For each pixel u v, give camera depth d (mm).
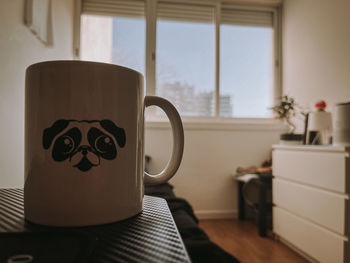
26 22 1188
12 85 1067
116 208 269
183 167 2430
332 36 1914
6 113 1018
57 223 251
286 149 1727
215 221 2357
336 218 1248
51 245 213
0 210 313
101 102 254
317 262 1461
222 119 2600
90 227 256
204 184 2445
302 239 1525
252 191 2414
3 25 986
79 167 249
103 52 2469
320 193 1363
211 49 2615
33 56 1302
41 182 254
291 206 1643
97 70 252
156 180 339
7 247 209
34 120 258
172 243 224
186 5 2553
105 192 259
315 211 1404
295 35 2426
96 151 253
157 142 2373
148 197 428
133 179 287
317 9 2090
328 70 1959
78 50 2381
